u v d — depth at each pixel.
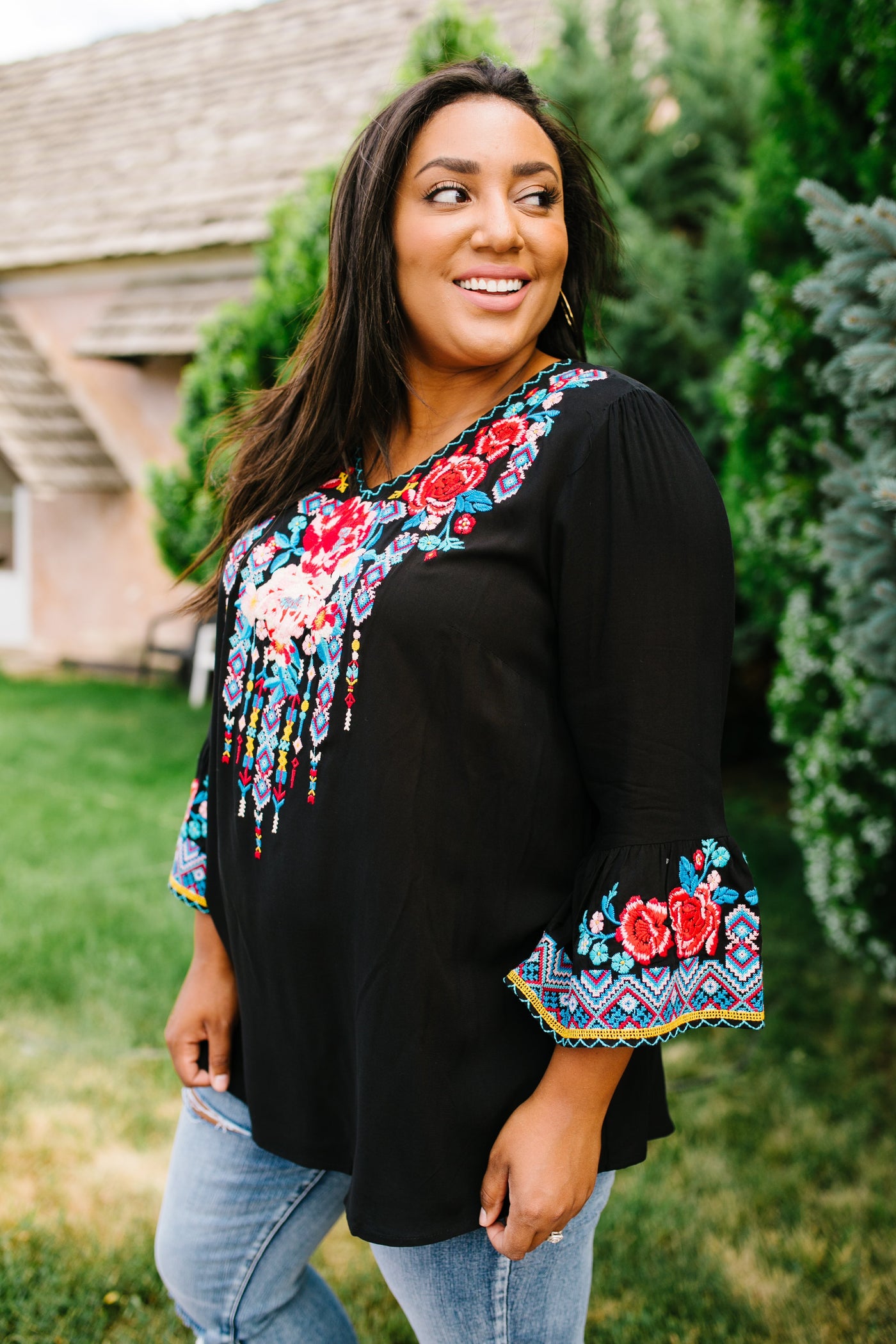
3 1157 2.54
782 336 3.27
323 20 9.67
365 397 1.25
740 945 1.06
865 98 2.96
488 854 1.08
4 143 10.59
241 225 7.79
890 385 1.97
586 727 1.06
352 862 1.11
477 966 1.10
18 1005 3.22
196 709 7.51
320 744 1.14
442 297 1.16
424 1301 1.19
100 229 8.66
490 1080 1.11
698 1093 2.91
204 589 1.54
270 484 1.39
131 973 3.41
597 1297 2.16
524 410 1.11
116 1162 2.54
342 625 1.12
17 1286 2.13
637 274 5.52
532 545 1.05
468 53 4.73
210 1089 1.43
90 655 9.27
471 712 1.06
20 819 4.95
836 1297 2.16
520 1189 1.05
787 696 3.38
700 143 6.32
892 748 2.88
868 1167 2.58
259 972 1.24
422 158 1.16
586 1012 1.02
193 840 1.48
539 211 1.17
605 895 1.02
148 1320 2.08
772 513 3.39
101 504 9.06
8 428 8.32
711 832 1.05
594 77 5.80
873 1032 3.23
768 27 3.39
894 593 2.16
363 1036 1.11
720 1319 2.08
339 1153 1.23
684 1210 2.40
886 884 2.98
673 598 1.03
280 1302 1.42
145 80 10.36
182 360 8.38
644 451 1.04
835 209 2.03
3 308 9.39
